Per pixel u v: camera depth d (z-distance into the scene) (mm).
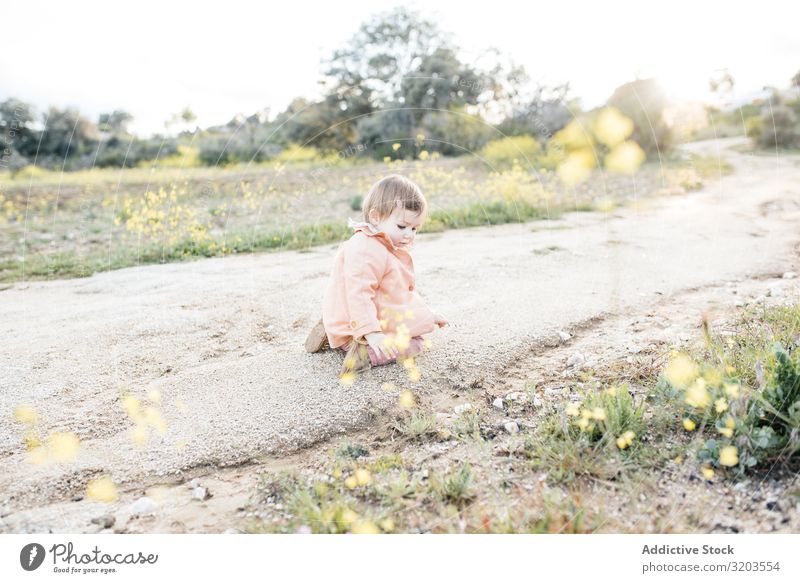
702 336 3041
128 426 2520
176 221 7621
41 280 5363
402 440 2396
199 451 2334
